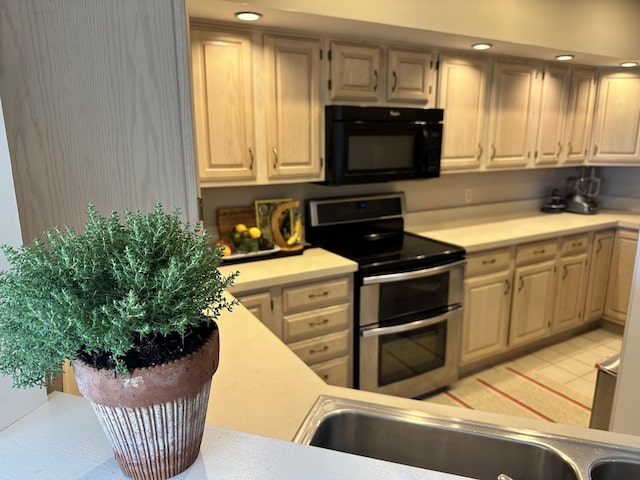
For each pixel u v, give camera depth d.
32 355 0.48
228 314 1.61
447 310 2.62
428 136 2.64
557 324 3.32
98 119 0.94
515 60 2.95
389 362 2.48
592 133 3.51
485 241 2.75
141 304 0.47
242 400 1.03
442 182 3.30
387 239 2.87
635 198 3.79
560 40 2.80
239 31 2.05
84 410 0.70
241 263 2.32
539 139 3.22
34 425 0.66
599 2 2.90
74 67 0.89
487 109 2.92
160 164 1.05
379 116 2.44
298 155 2.34
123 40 0.96
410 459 0.97
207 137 2.08
